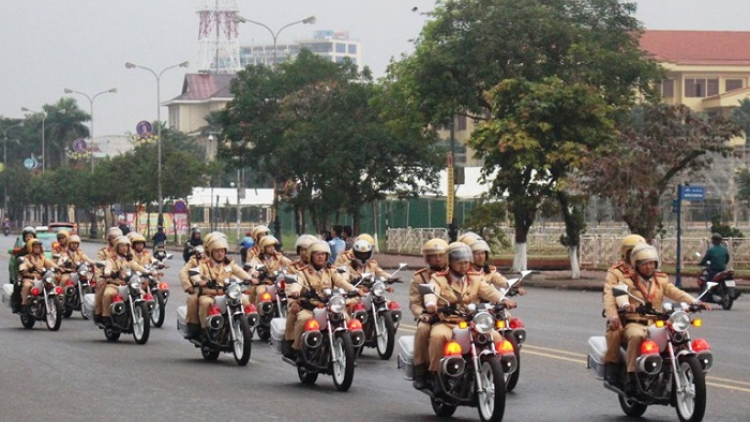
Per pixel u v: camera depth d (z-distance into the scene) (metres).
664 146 44.62
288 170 67.12
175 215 94.69
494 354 14.75
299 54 71.12
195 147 170.38
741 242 53.88
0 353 23.48
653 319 15.17
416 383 15.66
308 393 17.95
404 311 33.47
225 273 22.06
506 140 47.47
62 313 29.80
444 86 53.56
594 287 44.59
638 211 44.91
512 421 15.32
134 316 25.38
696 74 131.25
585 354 22.80
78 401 17.02
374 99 64.12
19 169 155.25
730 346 24.55
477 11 53.09
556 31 52.50
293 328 18.88
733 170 71.69
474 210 51.94
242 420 15.33
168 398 17.33
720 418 15.38
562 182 45.81
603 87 52.78
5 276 52.44
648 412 16.11
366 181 67.31
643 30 55.78
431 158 66.06
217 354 22.33
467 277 15.67
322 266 19.08
